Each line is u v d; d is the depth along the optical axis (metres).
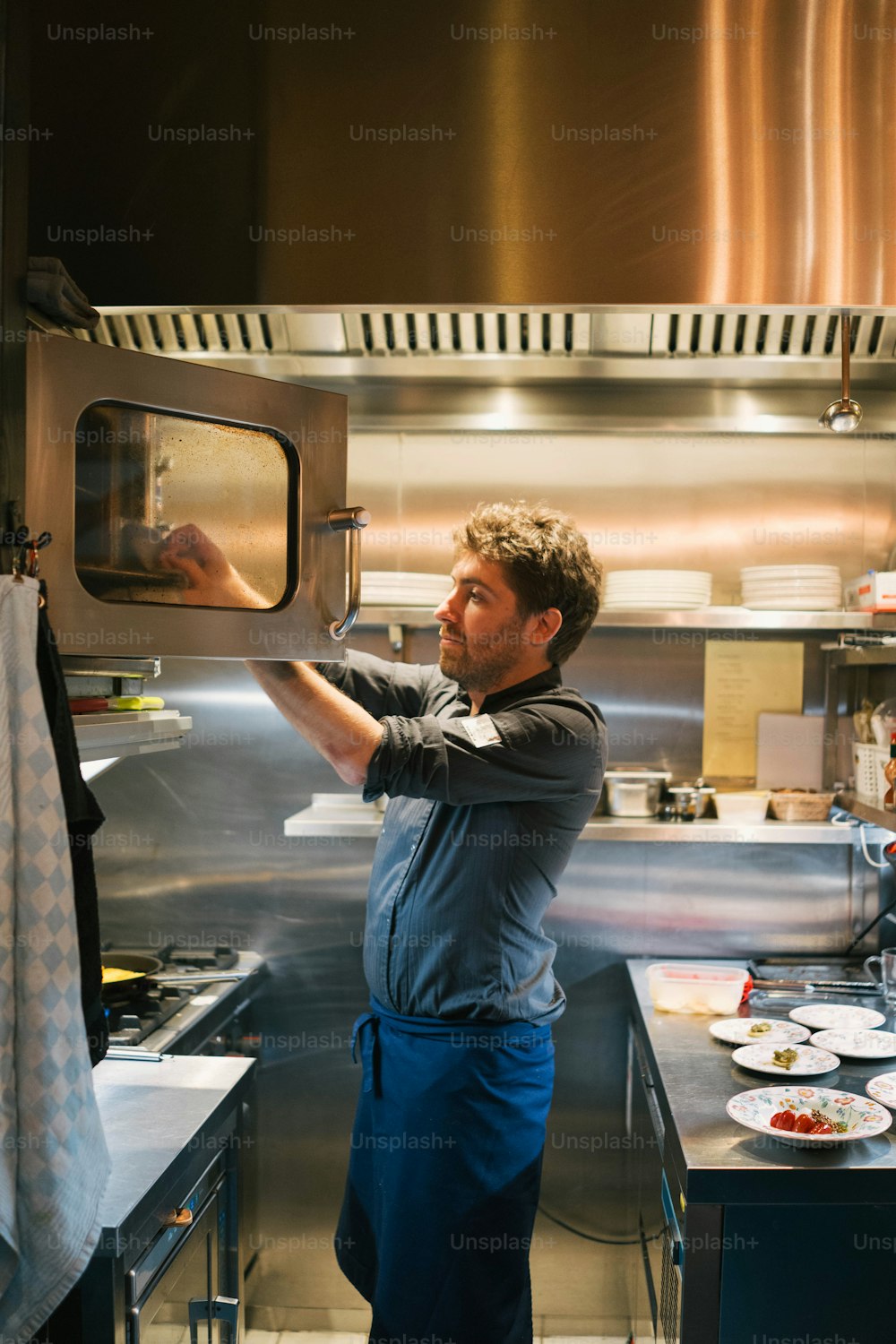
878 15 1.82
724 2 1.83
